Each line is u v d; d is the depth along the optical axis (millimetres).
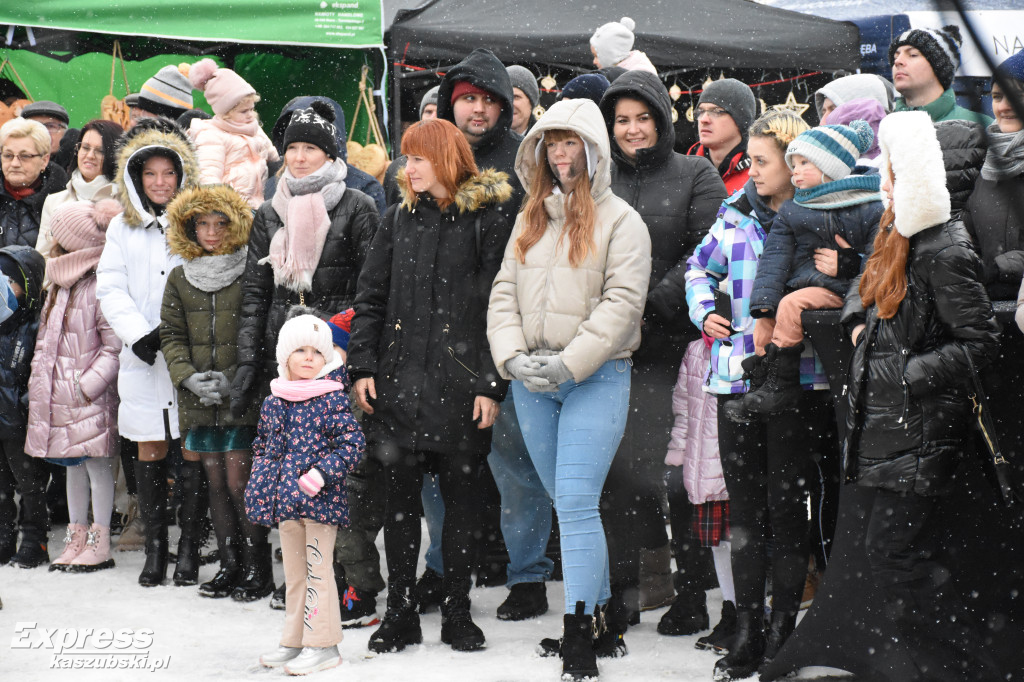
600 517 4184
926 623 3295
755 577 3791
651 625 4465
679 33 8062
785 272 3699
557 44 7898
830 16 8570
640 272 3924
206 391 4887
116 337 5457
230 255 5078
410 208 4285
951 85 4902
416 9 8117
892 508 3260
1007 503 3072
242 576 5051
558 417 4059
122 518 6297
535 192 4066
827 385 3697
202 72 6820
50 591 5039
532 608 4594
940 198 3094
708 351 4262
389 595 4164
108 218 5586
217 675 3828
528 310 3992
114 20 7992
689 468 4246
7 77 8539
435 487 4629
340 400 4020
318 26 8148
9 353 5531
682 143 8875
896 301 3174
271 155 7078
